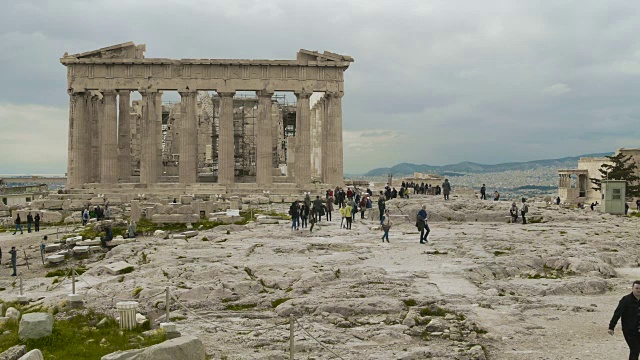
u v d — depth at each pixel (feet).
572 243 135.54
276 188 268.41
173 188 264.11
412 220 186.09
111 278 107.24
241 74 270.46
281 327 73.15
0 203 240.94
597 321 75.77
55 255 145.89
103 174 266.57
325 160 283.18
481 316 76.89
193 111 269.85
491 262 109.81
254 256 121.49
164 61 266.98
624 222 182.70
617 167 357.61
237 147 338.75
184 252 126.52
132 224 166.20
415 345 67.21
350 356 63.16
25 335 62.59
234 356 62.34
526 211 181.88
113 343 63.52
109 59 266.36
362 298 83.56
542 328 72.59
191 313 81.15
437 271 103.60
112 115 267.39
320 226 171.22
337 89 273.13
